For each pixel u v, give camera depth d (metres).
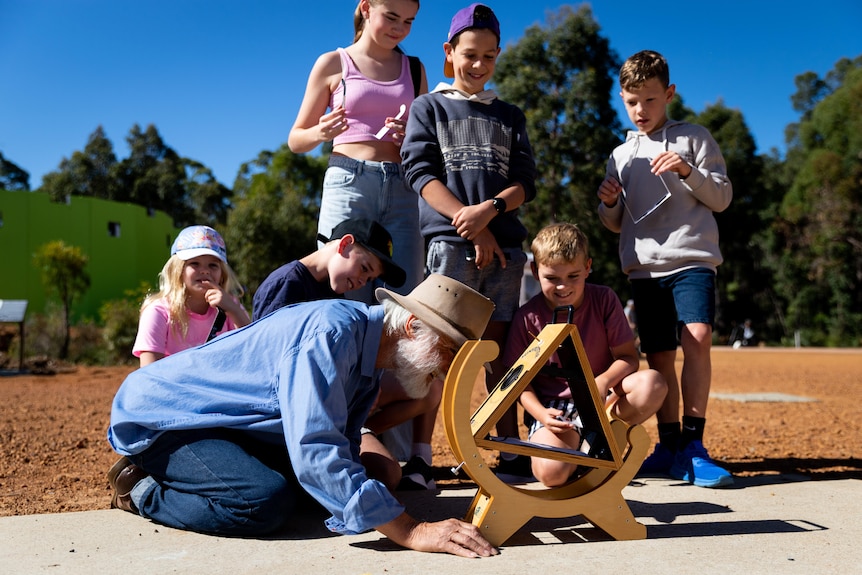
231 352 2.79
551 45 28.12
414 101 4.02
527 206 27.98
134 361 19.03
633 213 4.23
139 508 2.97
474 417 2.71
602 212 4.39
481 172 3.83
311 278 3.49
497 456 4.86
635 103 4.18
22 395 10.60
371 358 2.67
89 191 55.28
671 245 4.06
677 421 4.16
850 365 19.19
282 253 29.72
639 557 2.47
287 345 2.64
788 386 12.16
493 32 3.88
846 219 42.12
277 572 2.31
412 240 4.29
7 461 4.93
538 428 3.40
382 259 3.38
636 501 3.36
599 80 27.75
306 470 2.45
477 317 2.65
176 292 3.59
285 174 35.16
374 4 4.20
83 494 3.85
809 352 29.06
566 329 2.70
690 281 4.02
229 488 2.70
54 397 10.24
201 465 2.76
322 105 4.37
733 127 41.88
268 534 2.75
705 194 3.96
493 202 3.69
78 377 14.48
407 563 2.39
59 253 24.86
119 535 2.77
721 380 13.67
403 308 2.67
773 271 45.03
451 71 4.23
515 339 3.69
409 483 3.58
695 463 3.78
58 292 25.05
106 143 57.41
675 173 4.06
